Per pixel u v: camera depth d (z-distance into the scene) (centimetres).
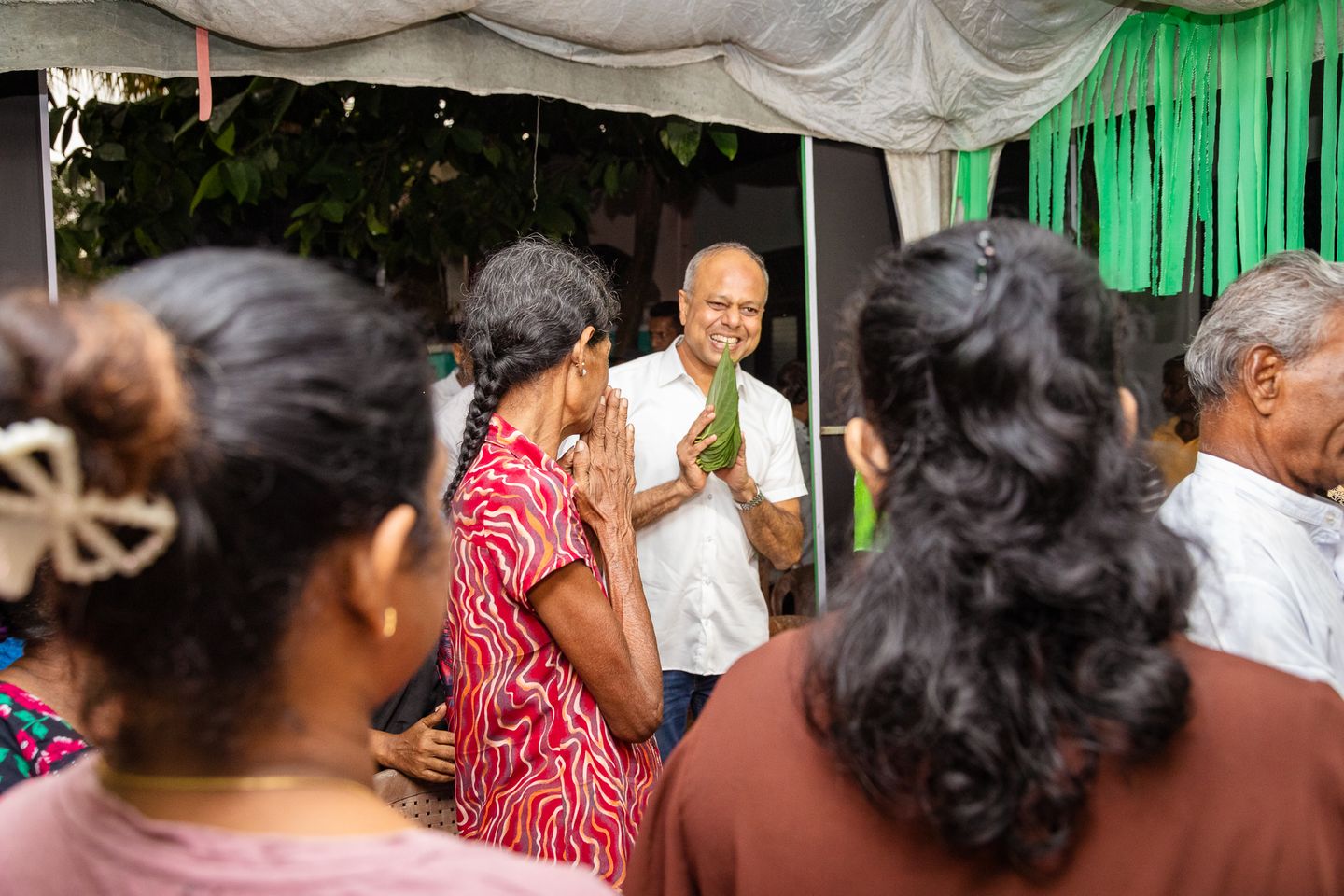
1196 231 281
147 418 47
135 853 51
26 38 213
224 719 53
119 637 52
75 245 368
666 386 281
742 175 387
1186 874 66
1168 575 68
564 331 147
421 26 247
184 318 51
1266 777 67
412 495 59
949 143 314
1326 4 250
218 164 349
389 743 174
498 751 140
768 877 73
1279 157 263
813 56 284
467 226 412
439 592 66
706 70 285
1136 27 286
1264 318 132
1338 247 255
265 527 51
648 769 155
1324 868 68
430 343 420
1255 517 130
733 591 279
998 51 291
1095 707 65
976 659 65
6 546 46
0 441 45
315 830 54
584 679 140
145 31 223
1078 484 67
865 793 70
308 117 392
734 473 261
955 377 69
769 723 76
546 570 134
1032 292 69
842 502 327
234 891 49
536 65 262
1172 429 334
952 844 66
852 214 322
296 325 52
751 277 270
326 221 416
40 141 230
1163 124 284
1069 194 310
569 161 432
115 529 48
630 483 162
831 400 324
